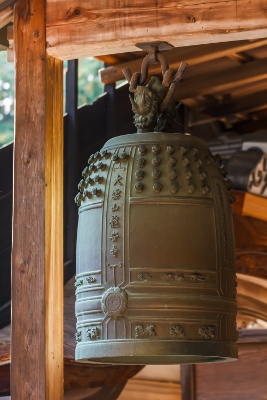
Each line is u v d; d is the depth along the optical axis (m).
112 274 3.10
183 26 3.40
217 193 3.22
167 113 3.37
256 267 6.11
